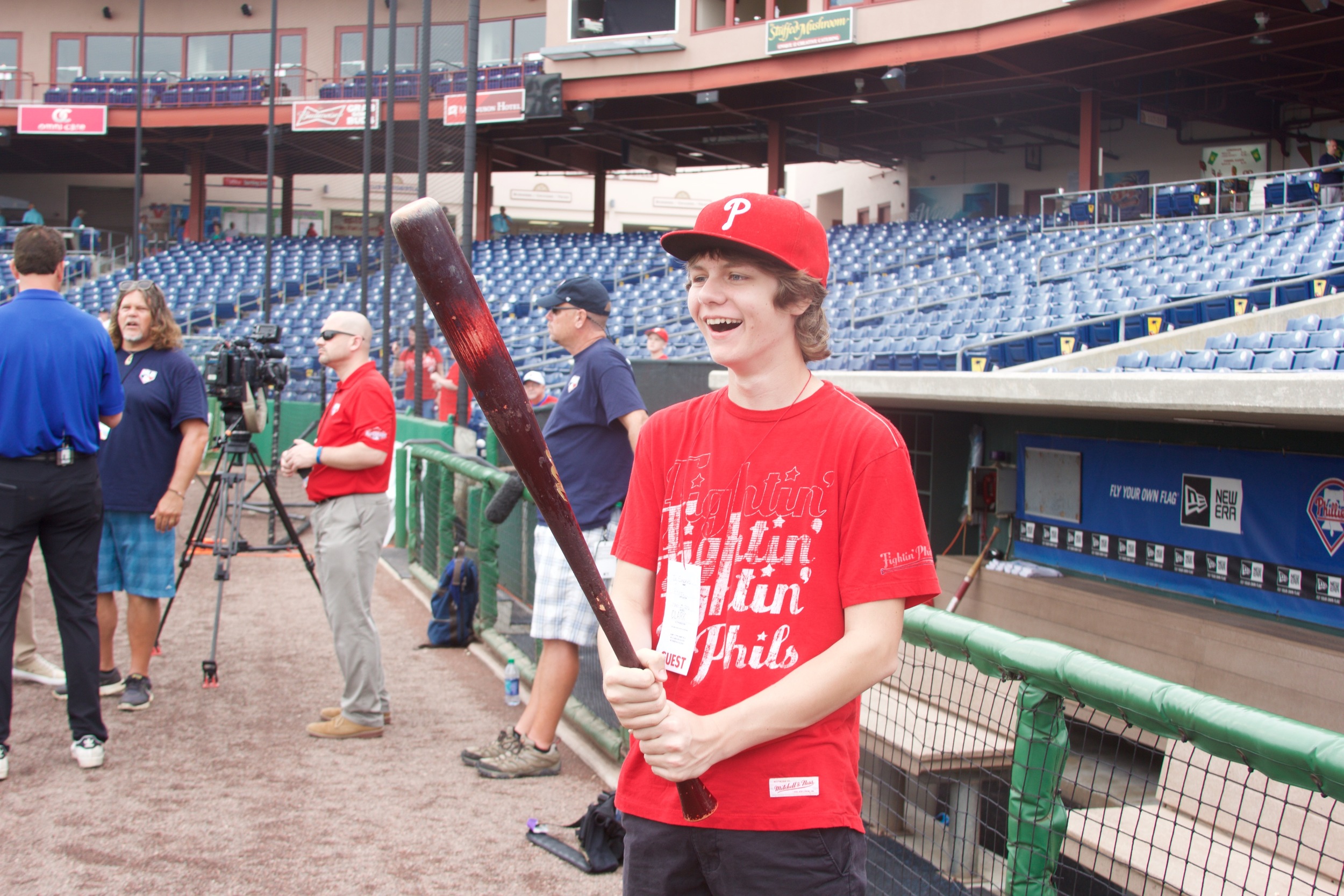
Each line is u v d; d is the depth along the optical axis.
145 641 4.39
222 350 5.60
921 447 6.07
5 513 3.43
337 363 4.03
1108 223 17.59
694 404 1.59
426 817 3.37
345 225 34.66
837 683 1.34
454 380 10.95
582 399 3.54
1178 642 4.29
